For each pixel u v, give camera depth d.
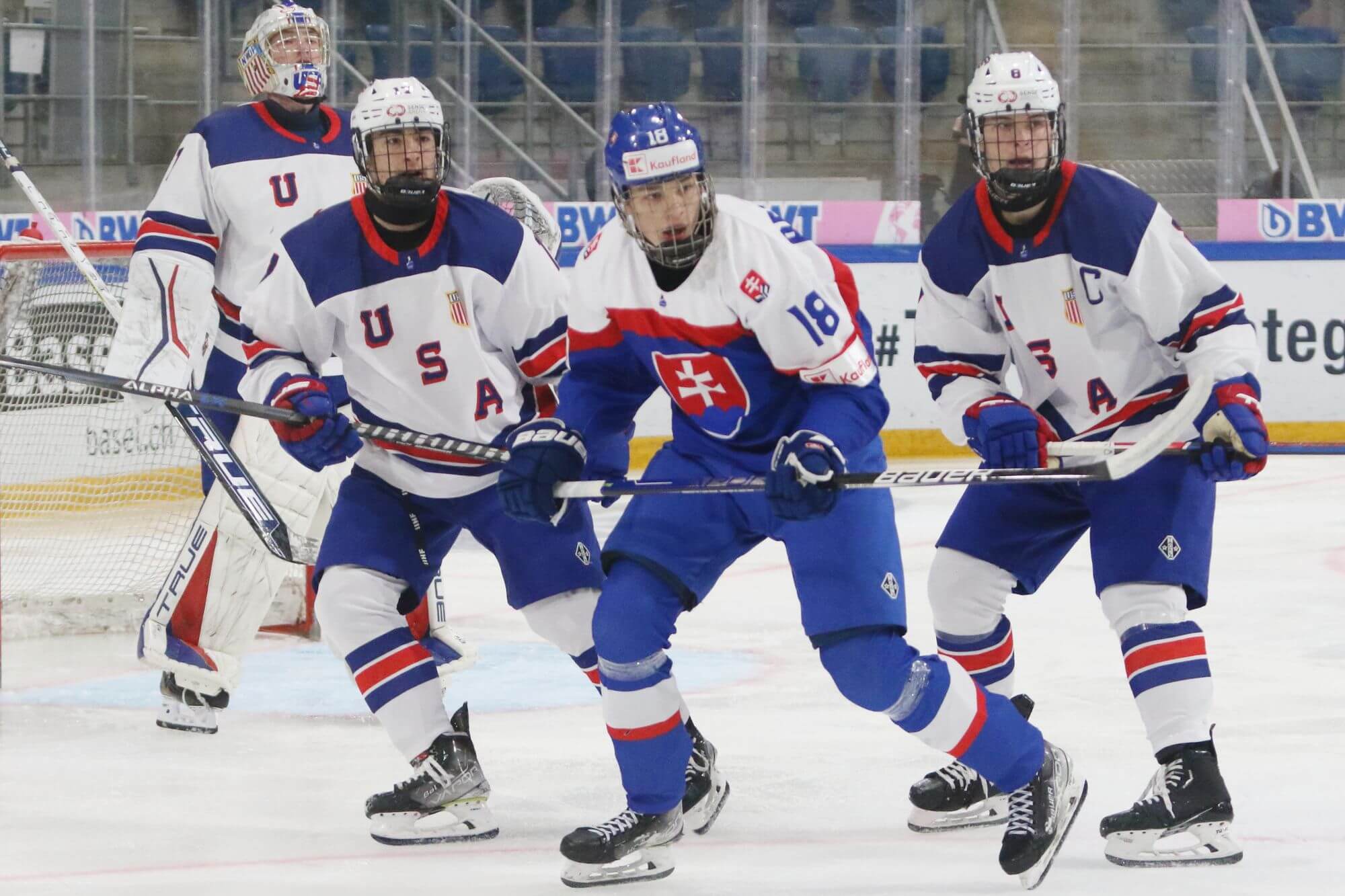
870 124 34.59
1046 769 10.02
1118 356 10.63
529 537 11.35
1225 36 34.66
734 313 9.52
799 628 18.89
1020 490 11.15
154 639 14.45
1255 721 14.24
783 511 9.26
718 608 20.23
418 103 10.52
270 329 11.03
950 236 10.58
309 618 18.28
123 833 11.49
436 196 10.90
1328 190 35.56
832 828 11.44
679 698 10.23
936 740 9.87
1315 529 25.02
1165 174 35.06
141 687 16.66
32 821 11.80
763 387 9.84
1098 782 12.45
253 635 14.98
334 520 11.44
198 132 14.98
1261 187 35.22
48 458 20.86
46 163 31.94
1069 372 10.75
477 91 34.06
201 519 14.83
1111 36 34.78
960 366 10.92
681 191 9.16
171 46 32.12
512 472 10.11
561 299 11.23
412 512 11.54
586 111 34.44
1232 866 10.34
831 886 10.09
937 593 11.32
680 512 10.09
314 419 10.74
